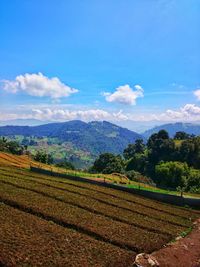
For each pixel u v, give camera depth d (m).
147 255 38.47
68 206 54.69
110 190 81.94
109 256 37.00
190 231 56.59
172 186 178.00
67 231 41.84
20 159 149.00
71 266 32.31
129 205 67.56
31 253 32.97
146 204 72.62
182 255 44.00
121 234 45.34
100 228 45.84
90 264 33.78
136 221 54.69
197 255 45.50
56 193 63.12
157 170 185.50
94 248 38.12
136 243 43.09
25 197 54.16
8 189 58.44
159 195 82.44
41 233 38.94
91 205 59.34
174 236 50.84
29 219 43.28
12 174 78.50
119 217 54.81
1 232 36.53
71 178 90.81
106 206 61.69
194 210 77.75
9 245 33.53
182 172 179.25
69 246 36.97
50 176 89.38
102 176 136.25
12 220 41.41
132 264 35.94
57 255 34.00
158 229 52.28
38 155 185.00
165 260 40.75
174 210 72.75
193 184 173.88
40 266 30.94
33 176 82.12
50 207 50.91
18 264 30.28
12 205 48.75
